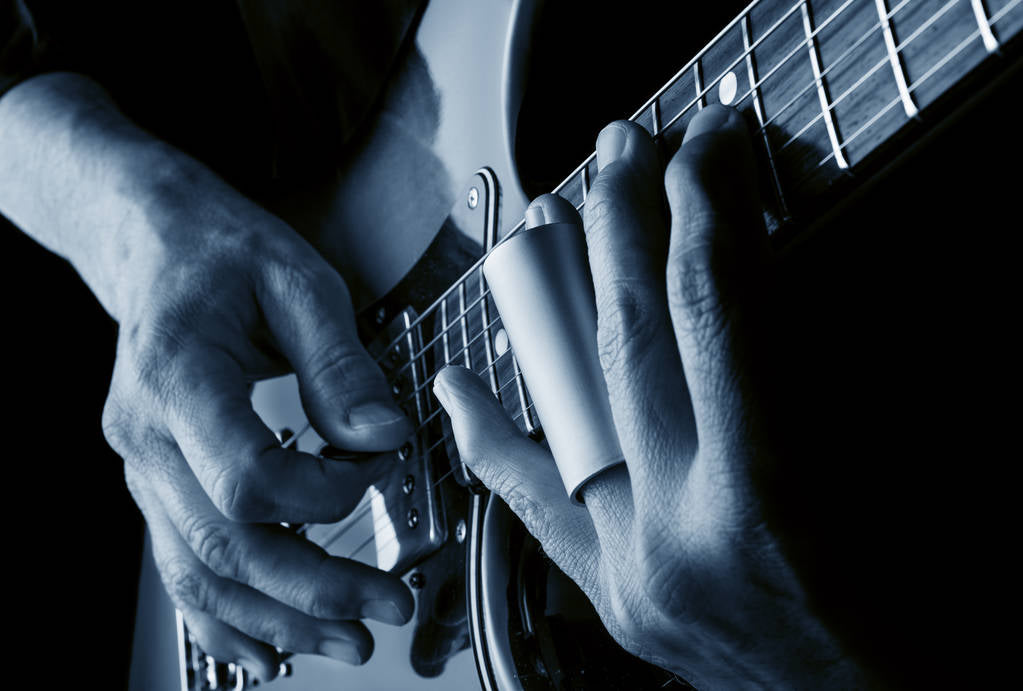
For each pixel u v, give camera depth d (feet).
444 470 1.80
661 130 1.47
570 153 1.78
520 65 1.74
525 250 1.36
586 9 1.72
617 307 1.29
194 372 1.75
